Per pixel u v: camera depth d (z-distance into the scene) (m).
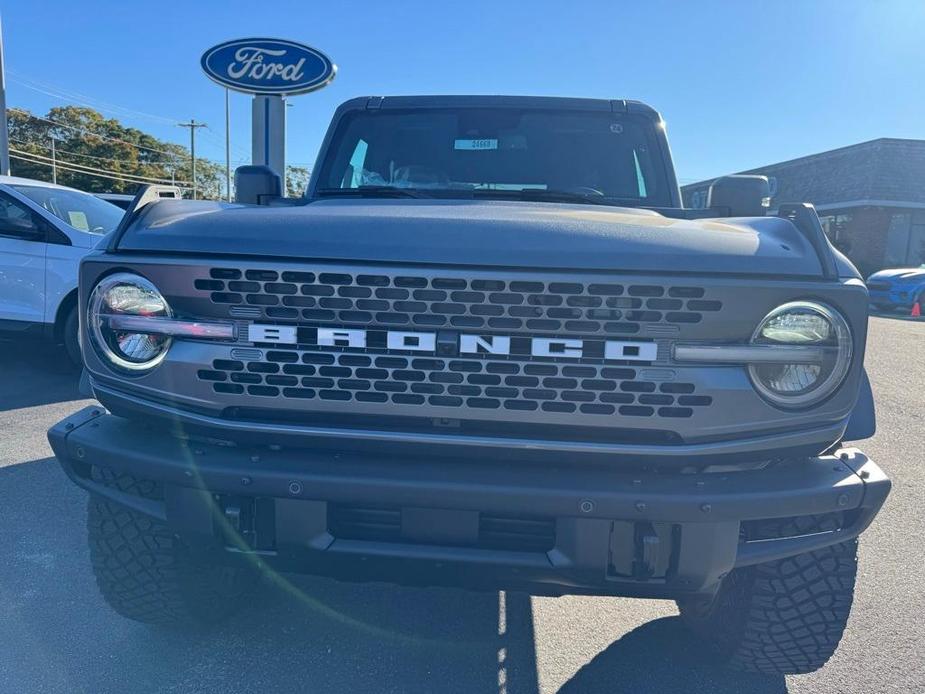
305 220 2.20
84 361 2.27
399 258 2.04
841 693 2.74
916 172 26.08
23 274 7.03
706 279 1.99
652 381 2.03
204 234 2.17
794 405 2.06
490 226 2.12
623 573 2.09
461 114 3.87
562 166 3.75
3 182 7.27
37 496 4.34
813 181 29.64
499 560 2.07
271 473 2.08
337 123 3.95
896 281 17.94
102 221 7.88
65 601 3.22
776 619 2.45
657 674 2.84
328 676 2.76
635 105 3.85
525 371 2.04
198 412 2.16
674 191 3.67
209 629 3.04
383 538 2.13
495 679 2.79
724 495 2.02
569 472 2.07
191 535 2.21
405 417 2.09
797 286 2.02
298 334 2.08
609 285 1.99
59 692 2.62
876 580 3.67
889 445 6.20
